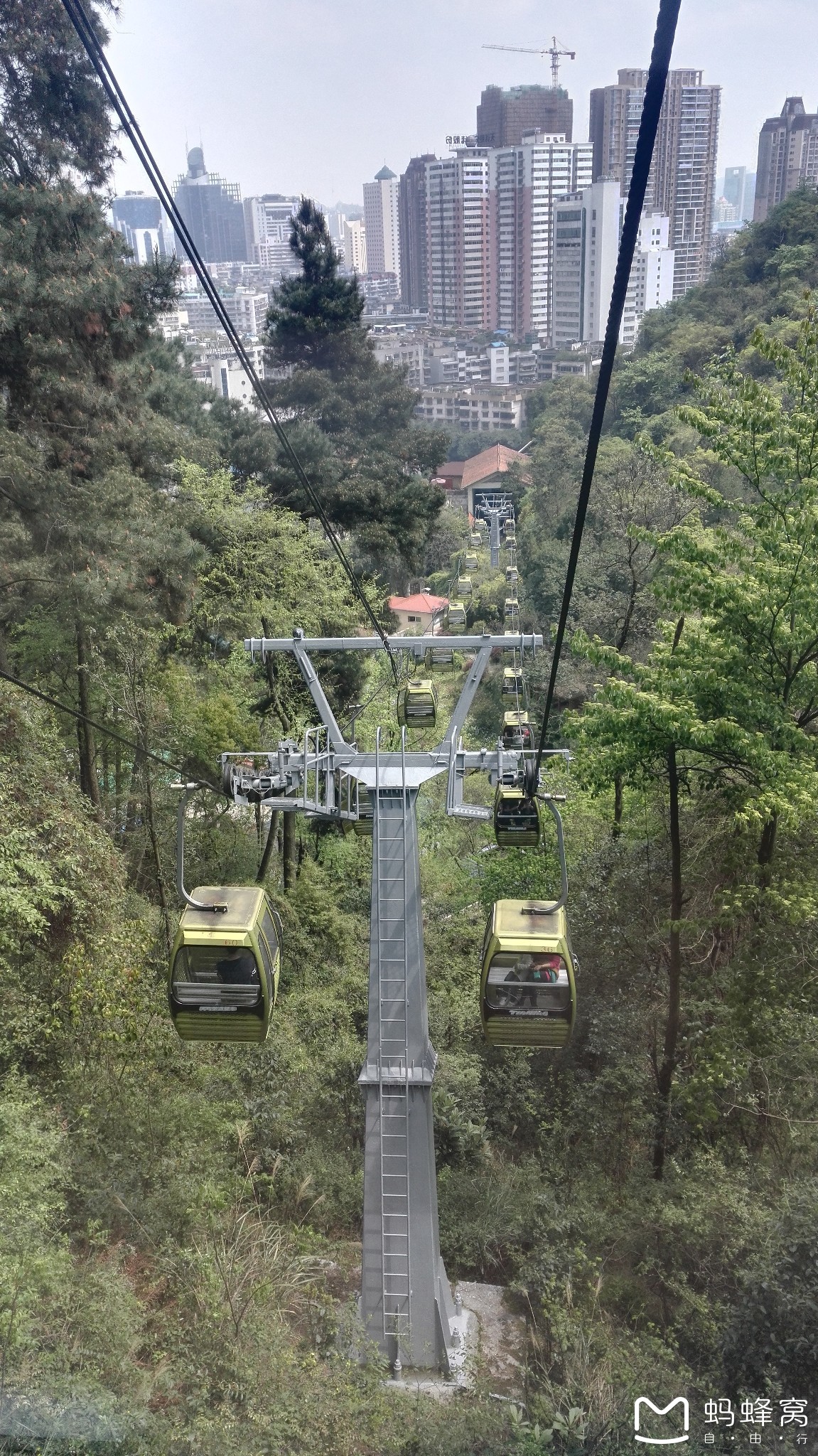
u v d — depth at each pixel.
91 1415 9.36
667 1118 16.36
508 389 133.00
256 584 26.22
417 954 13.66
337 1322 12.79
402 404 40.94
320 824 31.25
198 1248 12.49
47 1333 10.38
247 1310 11.73
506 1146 18.17
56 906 15.26
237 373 101.38
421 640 14.38
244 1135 15.25
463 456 113.00
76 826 17.39
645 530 16.05
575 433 70.50
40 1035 15.19
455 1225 15.66
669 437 51.94
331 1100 17.95
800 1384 11.23
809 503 14.88
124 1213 13.09
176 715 24.31
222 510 25.89
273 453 32.81
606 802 22.70
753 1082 16.39
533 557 53.25
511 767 13.55
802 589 14.35
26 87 19.03
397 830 13.72
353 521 34.31
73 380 18.94
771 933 16.02
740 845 16.50
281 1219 15.30
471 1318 14.06
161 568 20.39
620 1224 14.98
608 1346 12.43
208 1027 10.60
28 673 22.55
